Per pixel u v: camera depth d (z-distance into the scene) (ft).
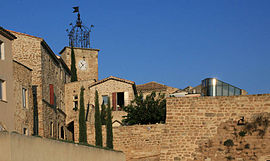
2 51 86.48
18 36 123.44
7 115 86.12
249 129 94.53
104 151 90.84
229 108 96.94
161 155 98.78
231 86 109.09
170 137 98.99
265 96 94.89
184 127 98.68
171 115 99.86
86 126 113.39
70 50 195.00
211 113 97.86
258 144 93.20
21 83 98.07
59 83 150.92
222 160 94.99
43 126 120.57
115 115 147.54
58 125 141.69
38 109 120.26
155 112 119.96
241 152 94.07
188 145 97.76
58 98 146.72
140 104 123.54
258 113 94.68
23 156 57.21
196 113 98.63
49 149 64.80
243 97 96.43
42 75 125.08
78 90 157.89
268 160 91.86
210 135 96.89
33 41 124.67
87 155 80.59
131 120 121.29
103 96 156.25
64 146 70.38
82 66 196.54
